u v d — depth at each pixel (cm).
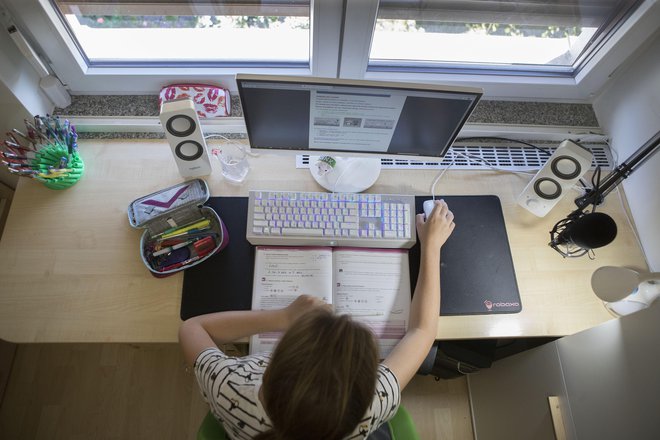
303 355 50
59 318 88
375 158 105
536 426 98
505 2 100
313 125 87
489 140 115
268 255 94
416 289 89
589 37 107
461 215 103
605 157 113
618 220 103
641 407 65
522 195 102
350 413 49
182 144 94
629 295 84
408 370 77
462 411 138
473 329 91
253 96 79
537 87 113
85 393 136
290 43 108
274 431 53
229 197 102
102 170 104
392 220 94
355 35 96
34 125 94
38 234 96
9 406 134
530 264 98
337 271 93
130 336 88
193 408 136
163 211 94
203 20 102
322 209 94
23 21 91
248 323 82
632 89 103
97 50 106
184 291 91
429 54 111
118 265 93
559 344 90
